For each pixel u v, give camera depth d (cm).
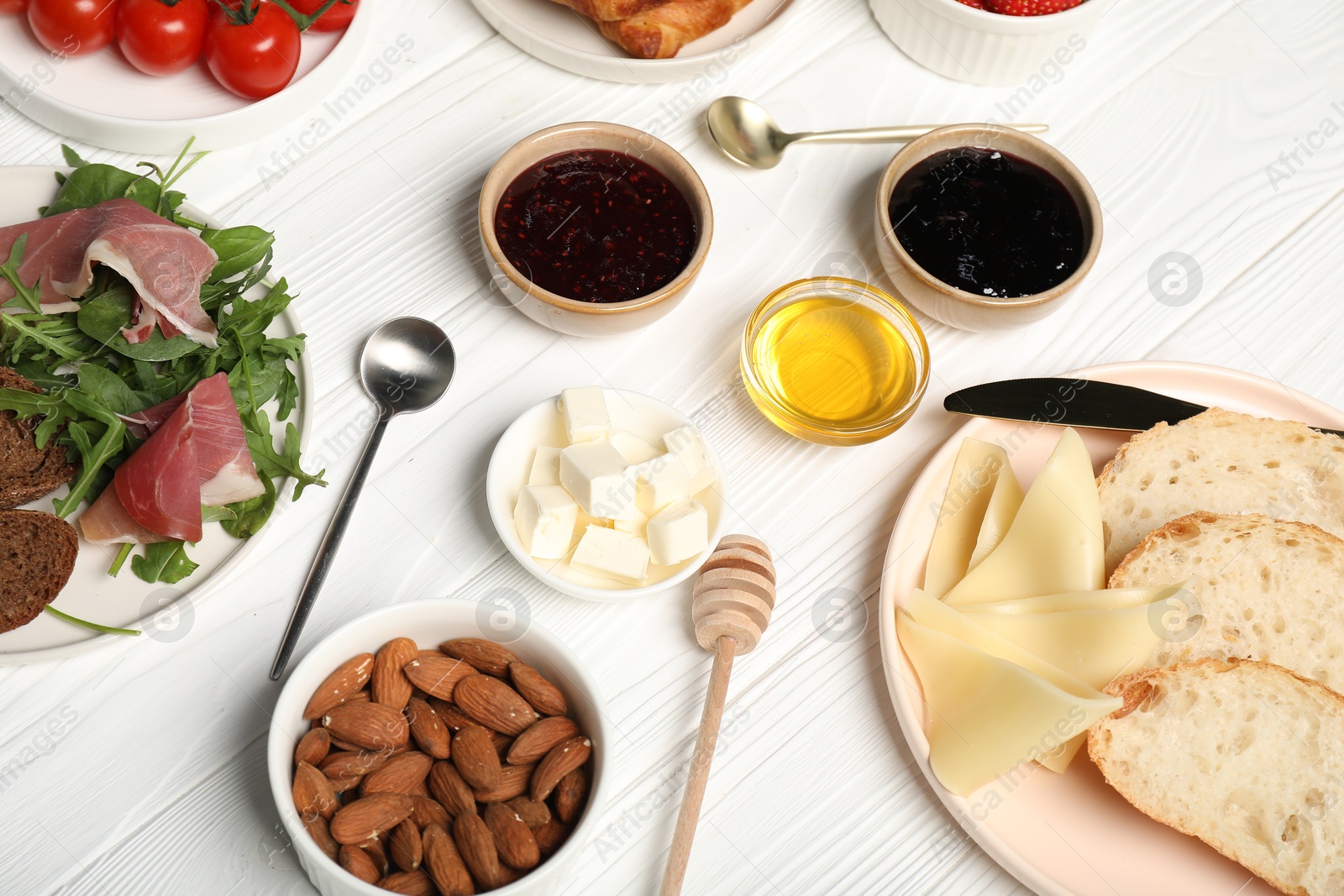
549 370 164
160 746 134
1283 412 165
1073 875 130
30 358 142
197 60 170
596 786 118
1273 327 183
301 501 149
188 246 139
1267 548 143
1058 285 158
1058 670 133
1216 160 197
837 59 196
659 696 145
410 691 127
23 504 137
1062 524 144
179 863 129
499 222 158
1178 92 203
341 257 168
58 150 164
